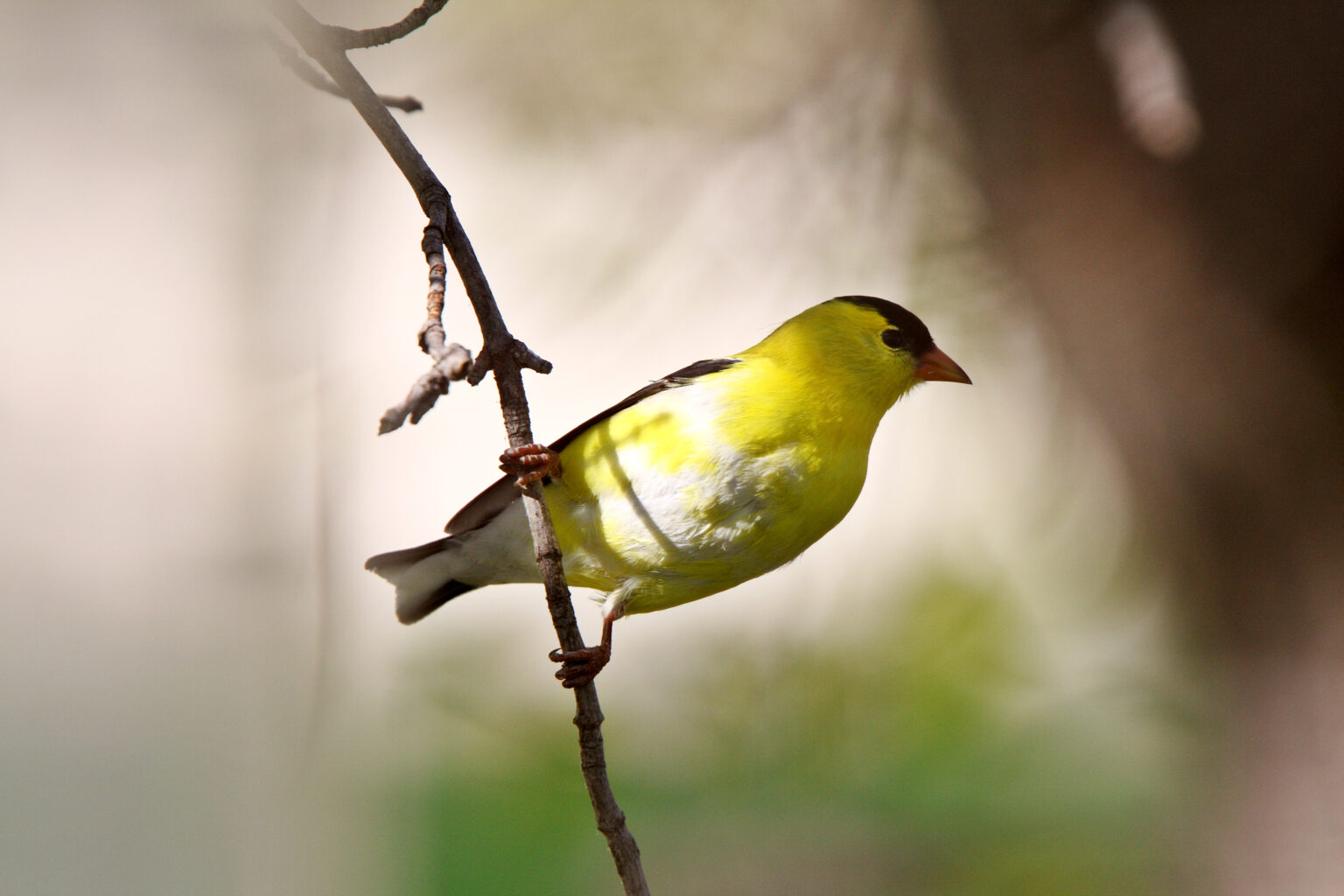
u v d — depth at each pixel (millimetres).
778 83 13688
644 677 11352
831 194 13172
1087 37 10406
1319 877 10086
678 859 10484
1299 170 9742
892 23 13156
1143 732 11258
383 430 3955
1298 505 10273
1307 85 9531
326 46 5258
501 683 10773
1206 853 10492
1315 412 10141
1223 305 10242
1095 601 11711
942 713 10836
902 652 11094
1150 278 10438
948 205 12922
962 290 12602
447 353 4109
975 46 10938
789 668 11062
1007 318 12547
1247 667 10562
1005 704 11008
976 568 11570
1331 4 9367
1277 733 10367
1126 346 10594
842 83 13398
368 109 5219
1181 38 9742
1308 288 10039
